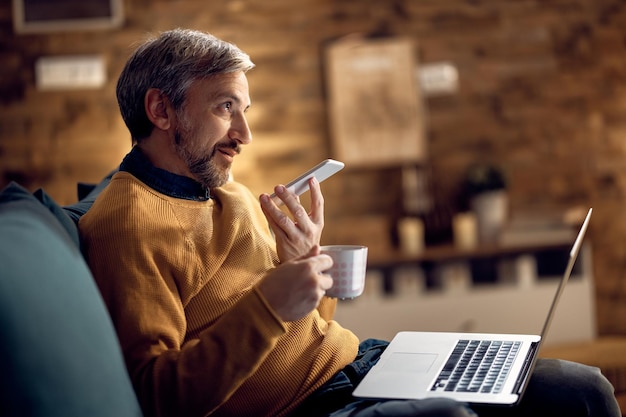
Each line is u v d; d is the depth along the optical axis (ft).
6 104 11.50
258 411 4.70
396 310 11.11
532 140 12.13
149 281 4.30
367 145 11.78
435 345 5.05
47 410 3.10
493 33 12.01
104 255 4.35
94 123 11.55
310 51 11.76
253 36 11.68
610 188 12.18
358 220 11.55
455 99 12.00
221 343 4.00
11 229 3.45
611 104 12.18
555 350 9.20
